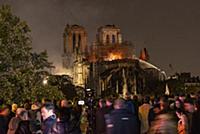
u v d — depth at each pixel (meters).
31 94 40.94
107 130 17.84
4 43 40.09
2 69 39.81
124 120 17.67
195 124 16.67
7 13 40.84
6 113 19.16
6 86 38.88
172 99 24.00
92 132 29.98
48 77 52.88
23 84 40.38
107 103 22.12
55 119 19.73
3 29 40.12
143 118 23.27
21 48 40.94
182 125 17.78
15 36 40.59
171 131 16.23
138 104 26.00
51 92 48.00
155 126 16.44
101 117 22.03
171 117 16.47
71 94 153.00
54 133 19.59
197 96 22.38
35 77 44.09
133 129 17.72
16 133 18.33
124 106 17.97
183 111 18.62
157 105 20.16
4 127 18.67
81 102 41.66
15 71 40.03
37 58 45.72
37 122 20.44
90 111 36.28
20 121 18.55
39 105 22.89
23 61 41.56
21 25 41.34
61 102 20.12
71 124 19.78
